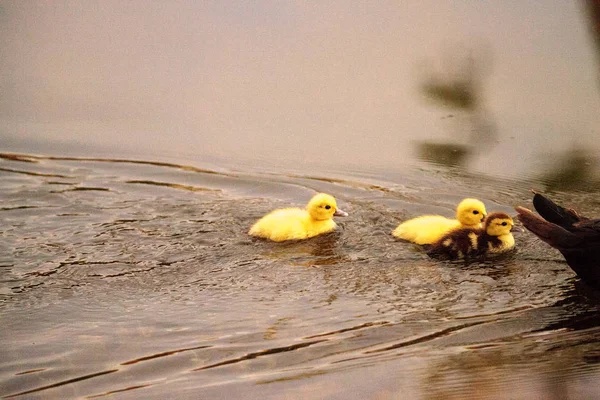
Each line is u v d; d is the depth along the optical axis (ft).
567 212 35.68
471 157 49.06
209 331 29.84
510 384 24.95
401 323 30.17
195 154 50.34
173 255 36.47
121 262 35.68
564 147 48.96
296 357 27.68
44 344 28.99
